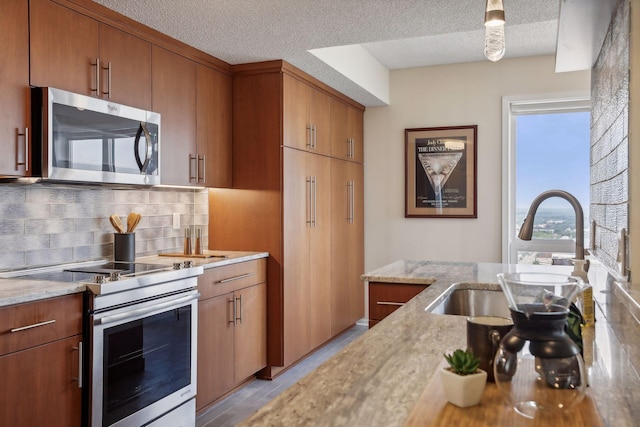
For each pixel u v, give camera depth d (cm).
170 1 271
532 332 96
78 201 307
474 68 514
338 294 487
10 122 232
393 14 289
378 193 550
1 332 199
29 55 241
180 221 394
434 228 530
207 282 324
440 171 525
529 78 496
